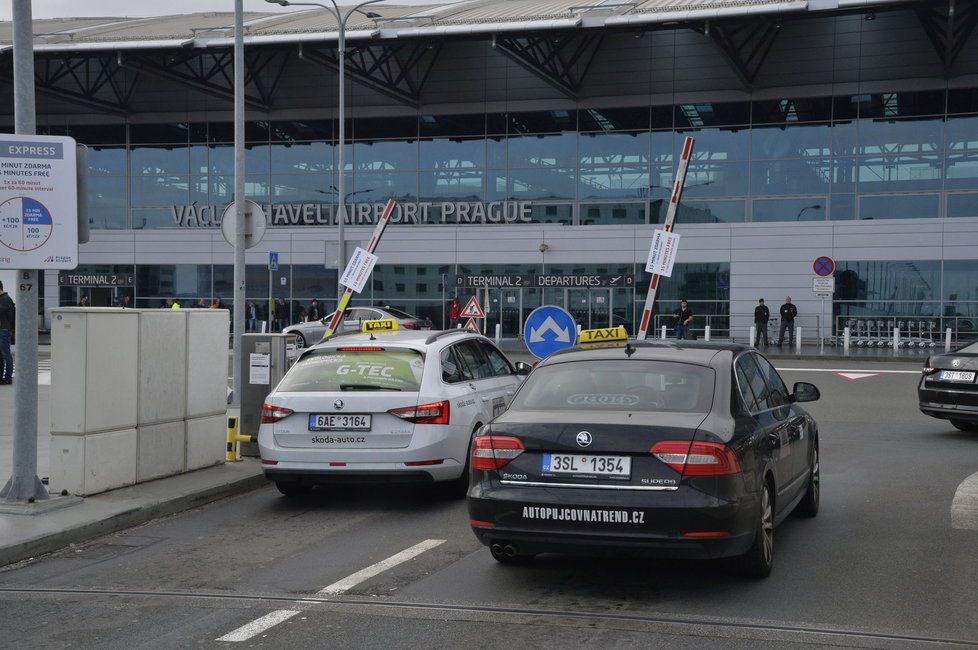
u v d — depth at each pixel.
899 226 35.12
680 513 5.34
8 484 7.93
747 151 36.69
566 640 4.86
